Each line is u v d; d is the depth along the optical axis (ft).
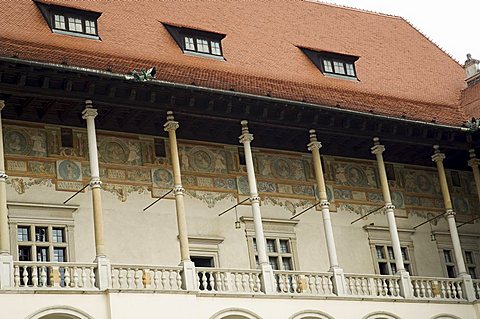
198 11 132.46
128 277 98.07
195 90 105.09
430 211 133.39
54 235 105.29
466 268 133.59
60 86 100.01
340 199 126.62
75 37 110.01
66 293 93.15
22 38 103.30
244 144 112.37
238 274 106.22
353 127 118.83
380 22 156.46
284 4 146.51
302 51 134.41
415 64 147.13
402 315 114.93
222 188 117.91
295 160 124.77
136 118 110.52
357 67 137.49
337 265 113.39
